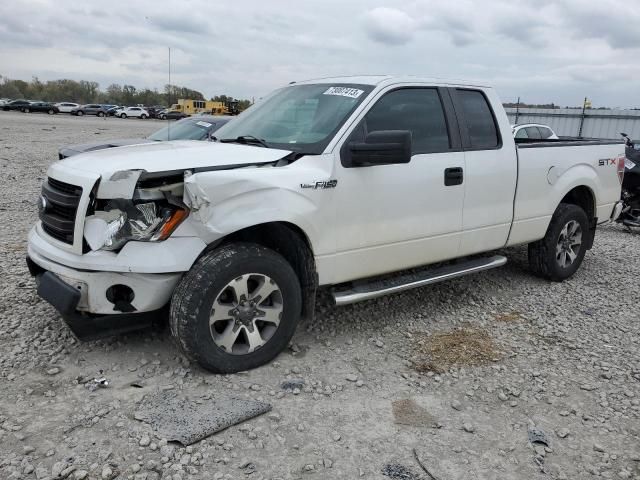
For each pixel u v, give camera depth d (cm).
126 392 346
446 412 345
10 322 437
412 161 442
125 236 339
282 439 308
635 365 418
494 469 293
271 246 405
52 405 329
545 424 337
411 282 461
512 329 479
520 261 684
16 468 273
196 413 322
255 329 377
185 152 384
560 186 575
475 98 509
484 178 495
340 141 405
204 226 345
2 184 1175
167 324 422
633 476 292
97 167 354
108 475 270
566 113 2541
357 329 463
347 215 408
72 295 343
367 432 320
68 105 6894
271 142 431
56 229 365
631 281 637
